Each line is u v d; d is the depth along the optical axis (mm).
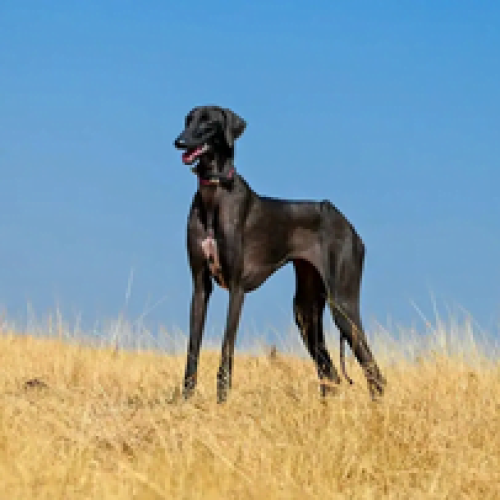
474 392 12953
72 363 16562
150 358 17594
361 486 9945
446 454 10586
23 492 8891
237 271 14148
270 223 14633
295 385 13297
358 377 16109
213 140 13984
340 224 15539
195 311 14297
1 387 14344
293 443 10812
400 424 11195
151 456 10383
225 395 13617
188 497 9109
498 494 9883
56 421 11367
